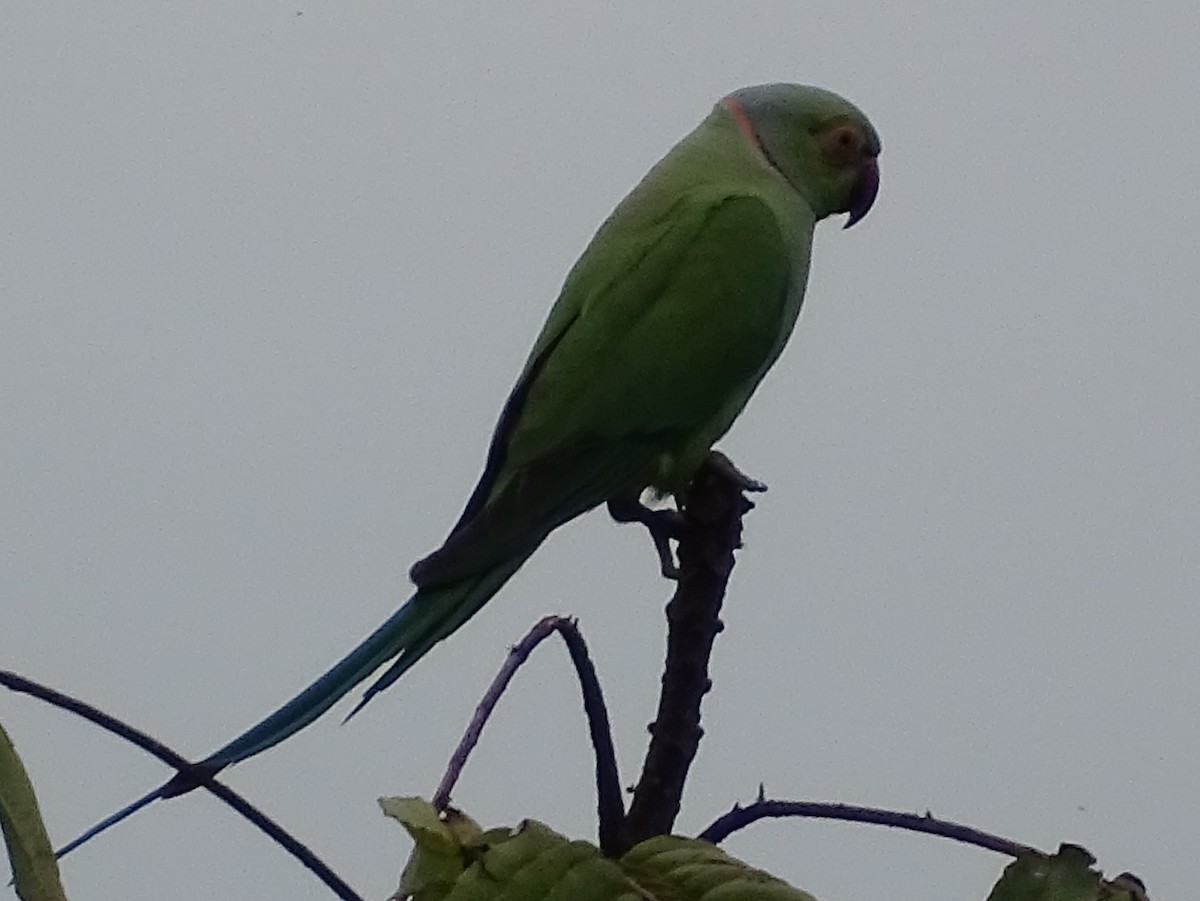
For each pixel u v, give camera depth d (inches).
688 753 171.6
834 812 162.6
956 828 160.4
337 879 150.1
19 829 141.6
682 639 176.9
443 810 147.8
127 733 146.5
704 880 145.3
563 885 142.6
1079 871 153.3
